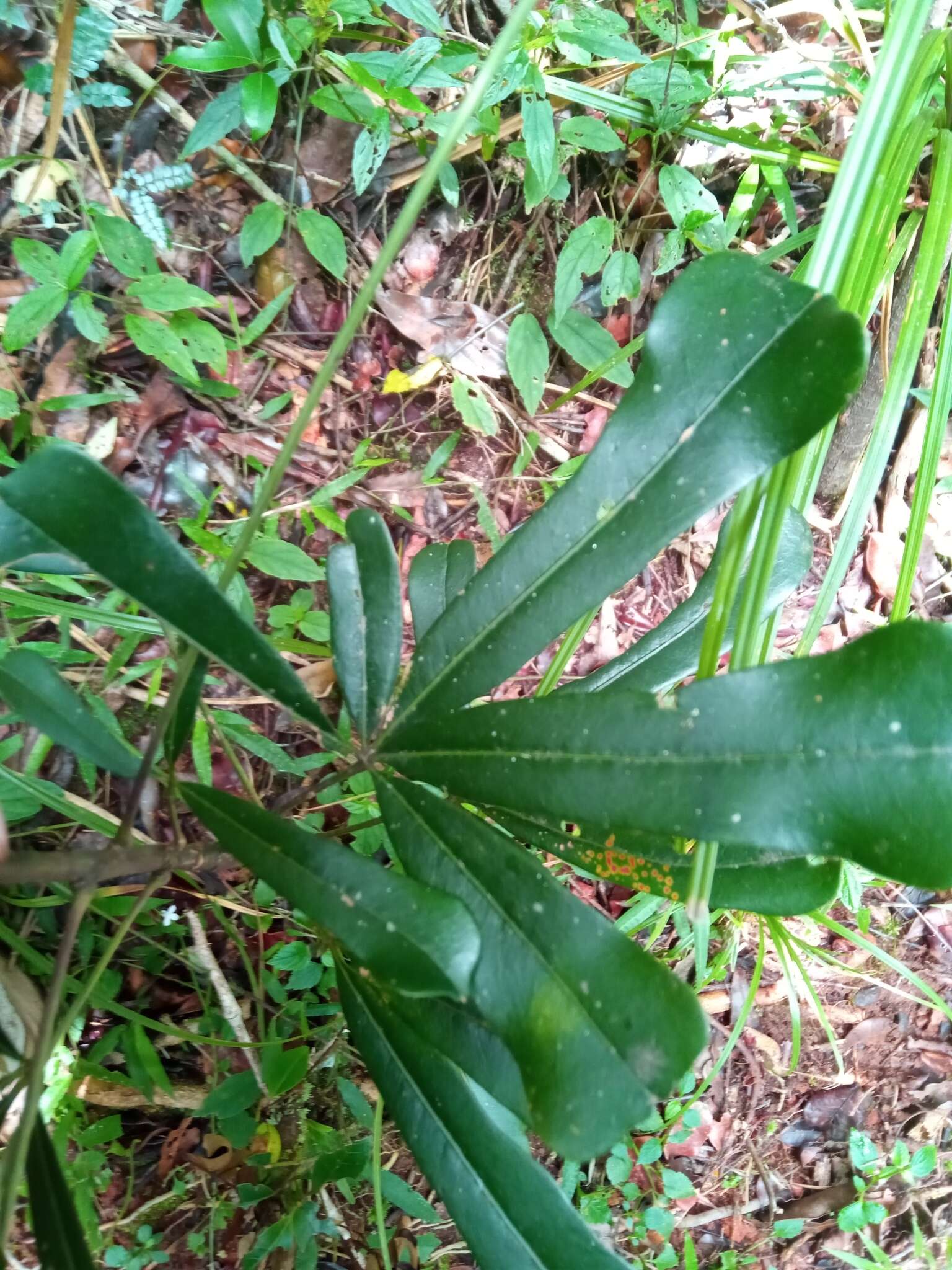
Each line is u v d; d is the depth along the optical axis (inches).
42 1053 9.3
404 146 19.8
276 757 17.8
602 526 8.8
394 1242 19.8
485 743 9.1
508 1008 8.7
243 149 18.9
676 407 8.5
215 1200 18.5
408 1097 10.2
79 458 8.4
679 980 8.2
